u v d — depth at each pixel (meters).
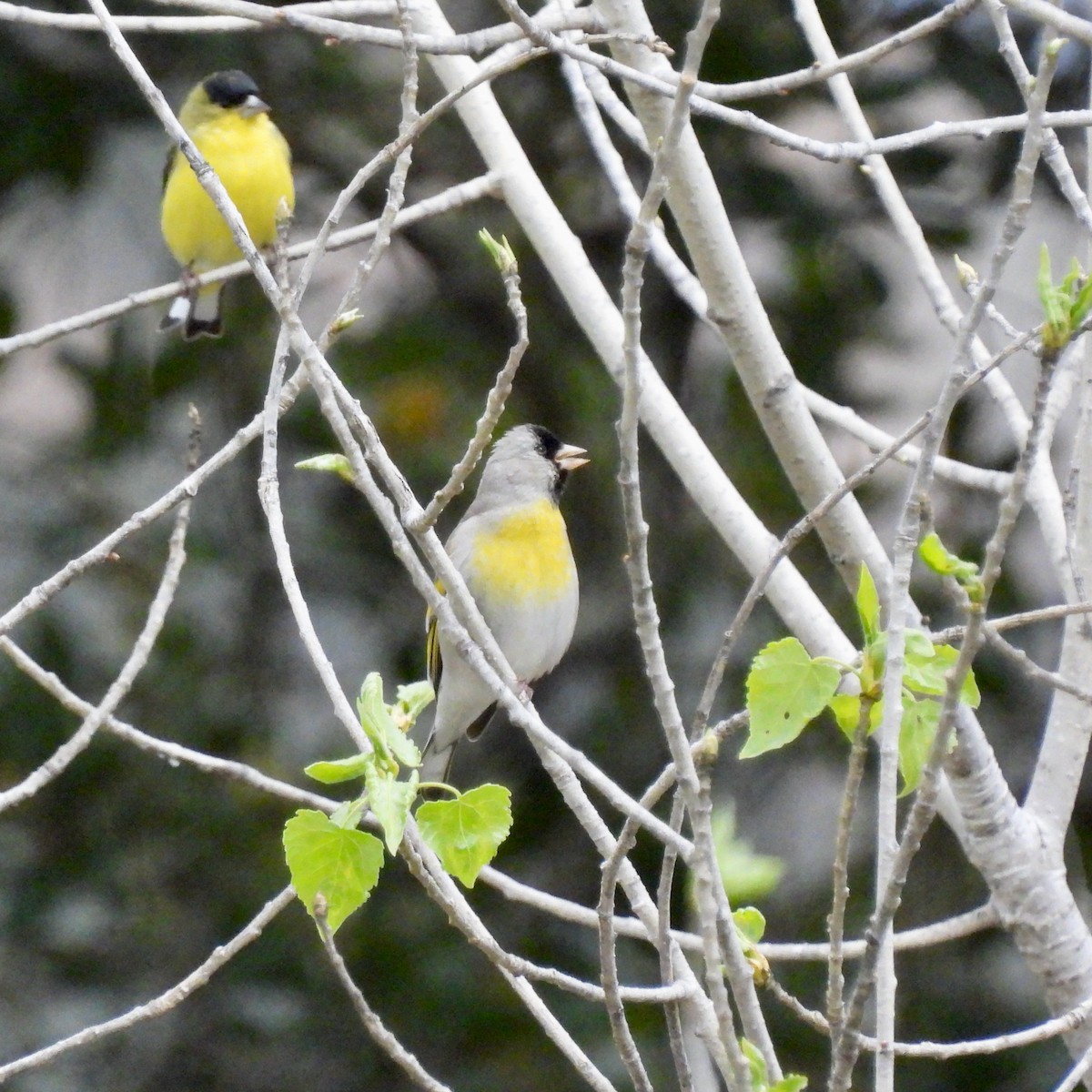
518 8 5.48
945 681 3.84
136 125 12.96
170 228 11.91
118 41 5.41
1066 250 12.46
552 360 13.15
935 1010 11.79
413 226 13.46
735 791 12.40
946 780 6.55
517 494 8.91
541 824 13.07
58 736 12.15
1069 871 12.07
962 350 4.23
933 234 12.44
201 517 13.13
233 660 12.84
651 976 12.11
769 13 12.25
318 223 13.66
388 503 4.60
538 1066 11.78
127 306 7.97
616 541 13.26
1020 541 12.03
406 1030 11.98
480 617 4.59
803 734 12.44
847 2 12.42
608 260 13.63
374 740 4.39
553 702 13.12
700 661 12.67
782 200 12.42
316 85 13.36
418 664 13.11
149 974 12.08
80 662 12.30
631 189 7.62
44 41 12.70
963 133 6.19
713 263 7.04
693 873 4.06
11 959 12.00
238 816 12.45
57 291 13.34
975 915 6.61
